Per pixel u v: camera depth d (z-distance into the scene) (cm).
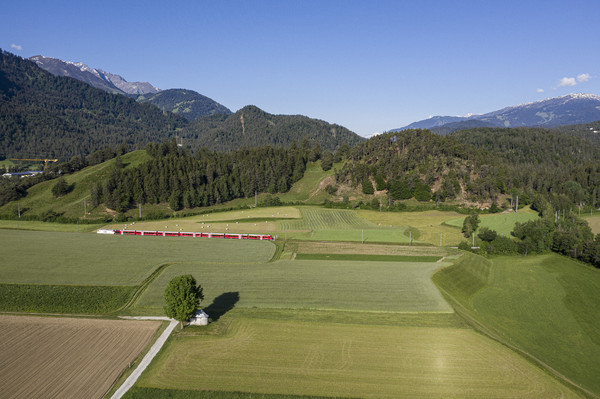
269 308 6606
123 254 10006
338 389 4191
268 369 4550
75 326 5672
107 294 7194
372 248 11138
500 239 11544
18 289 7288
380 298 7112
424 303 6888
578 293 8212
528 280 9094
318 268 9000
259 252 10588
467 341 5353
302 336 5416
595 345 6019
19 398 3938
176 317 5491
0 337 5316
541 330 6506
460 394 4169
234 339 5288
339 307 6688
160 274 8412
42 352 4900
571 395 4231
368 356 4897
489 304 7638
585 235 12300
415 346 5184
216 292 7394
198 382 4256
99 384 4200
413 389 4234
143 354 4853
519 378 4500
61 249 10350
